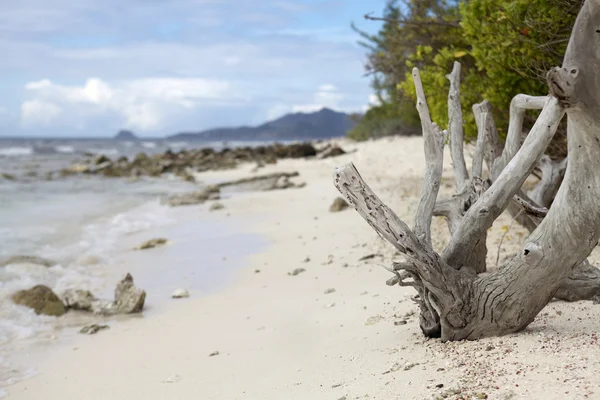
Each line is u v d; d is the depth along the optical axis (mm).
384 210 4547
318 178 25047
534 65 8164
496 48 8531
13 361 6648
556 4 7262
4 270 10586
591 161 4117
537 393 3477
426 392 3828
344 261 9758
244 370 5500
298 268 9711
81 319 8234
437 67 10758
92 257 11672
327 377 4742
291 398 4438
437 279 4621
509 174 4816
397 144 30547
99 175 34062
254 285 9188
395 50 14320
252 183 24750
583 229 4297
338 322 6516
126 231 14844
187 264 11062
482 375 3914
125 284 8719
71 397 5543
